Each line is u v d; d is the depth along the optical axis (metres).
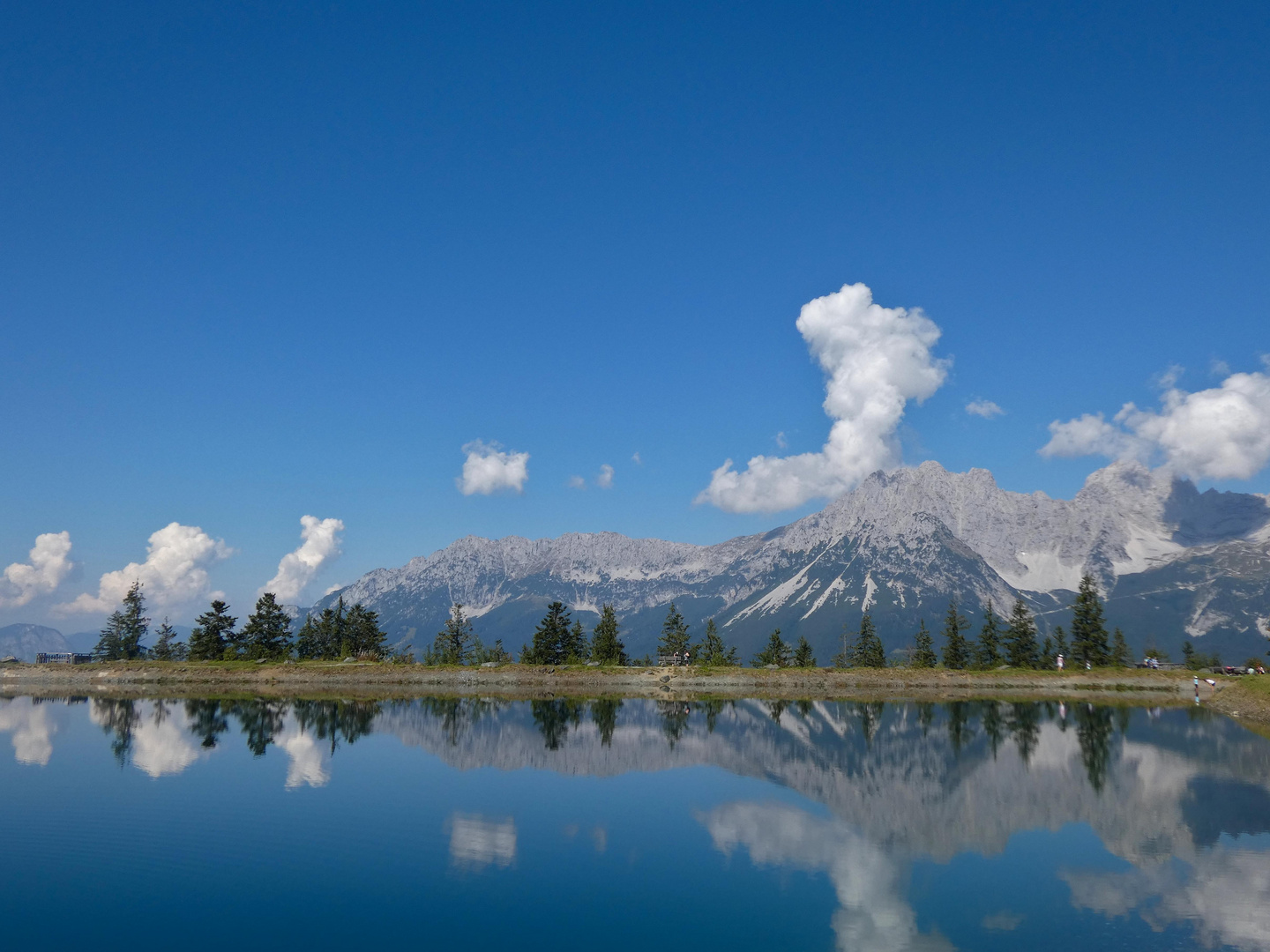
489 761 62.91
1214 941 28.09
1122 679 160.25
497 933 28.55
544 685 163.62
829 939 28.19
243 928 28.78
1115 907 31.47
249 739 74.25
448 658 193.25
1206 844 40.34
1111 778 57.53
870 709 115.25
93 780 53.28
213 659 187.00
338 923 29.27
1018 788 54.06
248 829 41.12
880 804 49.09
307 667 174.88
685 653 194.00
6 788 50.69
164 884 33.12
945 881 34.41
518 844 39.47
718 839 40.59
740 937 28.25
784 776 58.22
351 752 66.38
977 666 183.00
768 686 163.00
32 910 30.25
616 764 62.50
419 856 37.09
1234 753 69.69
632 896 32.25
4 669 180.88
